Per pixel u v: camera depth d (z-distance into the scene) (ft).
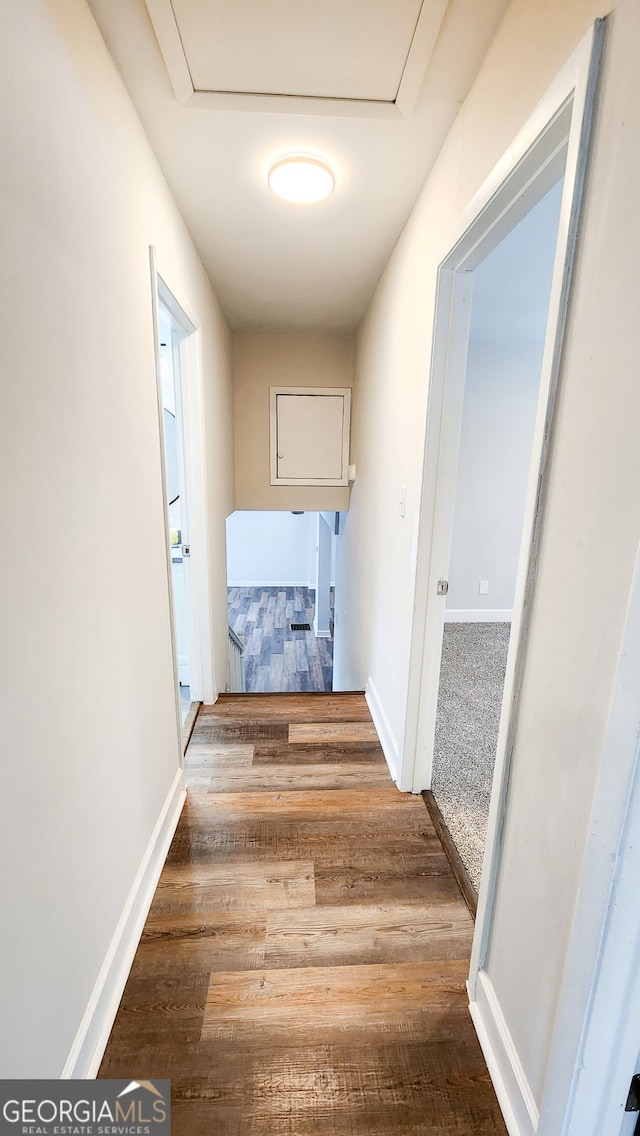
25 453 2.49
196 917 4.42
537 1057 2.81
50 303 2.75
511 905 3.14
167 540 5.25
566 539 2.49
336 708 8.36
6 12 2.28
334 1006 3.71
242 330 10.69
